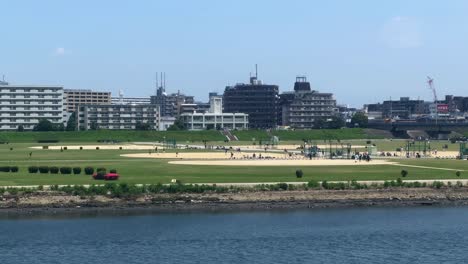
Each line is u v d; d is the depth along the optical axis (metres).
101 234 173.38
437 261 150.38
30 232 175.38
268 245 163.25
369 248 161.00
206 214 198.62
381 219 193.88
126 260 150.12
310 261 150.00
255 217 195.38
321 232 176.50
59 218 192.50
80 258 151.50
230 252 156.75
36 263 147.38
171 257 152.62
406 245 163.62
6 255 153.75
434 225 185.88
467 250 159.62
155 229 179.12
